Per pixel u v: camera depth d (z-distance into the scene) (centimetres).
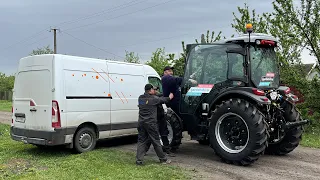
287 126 687
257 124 608
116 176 560
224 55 702
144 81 925
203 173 589
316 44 1055
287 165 659
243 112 621
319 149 820
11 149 810
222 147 656
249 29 661
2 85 4294
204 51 736
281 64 1103
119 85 853
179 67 1505
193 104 737
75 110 743
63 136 718
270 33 1177
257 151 612
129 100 874
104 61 828
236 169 620
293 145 728
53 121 708
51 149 809
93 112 783
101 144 899
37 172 590
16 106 787
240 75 676
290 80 1080
